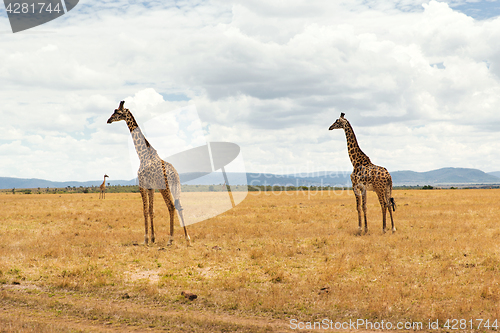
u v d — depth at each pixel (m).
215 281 8.38
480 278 8.20
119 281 8.42
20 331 5.65
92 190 92.69
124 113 12.27
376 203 28.77
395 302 6.82
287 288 7.86
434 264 9.52
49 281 8.43
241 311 6.70
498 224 15.88
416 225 16.41
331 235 13.80
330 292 7.42
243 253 11.30
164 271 9.35
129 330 5.89
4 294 7.50
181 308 6.88
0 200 39.97
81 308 6.89
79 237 14.24
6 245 12.51
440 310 6.40
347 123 15.62
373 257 10.20
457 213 20.36
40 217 21.25
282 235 14.18
